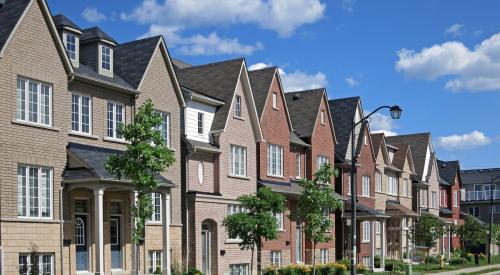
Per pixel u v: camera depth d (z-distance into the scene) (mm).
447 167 80500
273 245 40625
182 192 34094
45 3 26234
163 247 29609
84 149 28000
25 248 24922
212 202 35438
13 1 26125
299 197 37219
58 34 26828
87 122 28703
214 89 38250
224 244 36188
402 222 59438
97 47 29625
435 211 72625
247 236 31594
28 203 25422
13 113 24953
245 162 38750
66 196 26953
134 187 27438
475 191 106188
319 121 47250
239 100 38594
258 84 42250
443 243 71312
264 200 32219
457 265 58281
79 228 27922
